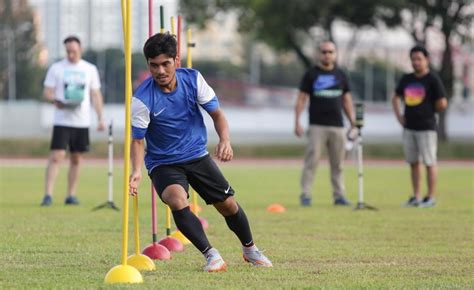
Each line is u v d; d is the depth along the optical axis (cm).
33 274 2084
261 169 7406
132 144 2075
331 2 9606
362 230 3091
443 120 10038
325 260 2361
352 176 6538
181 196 2078
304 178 4128
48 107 10900
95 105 4028
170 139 2094
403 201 4391
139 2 9744
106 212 3691
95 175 6438
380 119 11494
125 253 1969
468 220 3438
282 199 4497
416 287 1916
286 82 12338
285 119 11381
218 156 2075
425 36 10069
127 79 1923
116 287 1869
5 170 7025
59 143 3981
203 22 10538
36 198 4497
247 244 2217
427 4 9788
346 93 4144
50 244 2662
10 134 10750
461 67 12531
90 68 3975
